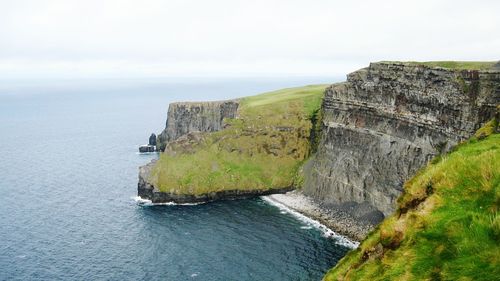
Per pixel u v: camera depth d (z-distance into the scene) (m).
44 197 132.62
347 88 127.06
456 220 15.30
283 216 110.62
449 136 91.38
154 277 78.44
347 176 119.19
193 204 123.38
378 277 16.70
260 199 127.19
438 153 93.50
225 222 106.25
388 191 105.44
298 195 128.75
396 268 15.66
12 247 93.62
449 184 17.39
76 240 96.94
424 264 14.69
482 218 14.32
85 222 108.88
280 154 140.75
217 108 187.75
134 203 124.81
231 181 130.12
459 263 13.45
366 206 110.12
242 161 137.38
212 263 83.31
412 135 102.25
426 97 98.00
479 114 84.25
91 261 85.94
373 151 113.56
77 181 152.00
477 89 86.12
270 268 80.38
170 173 129.25
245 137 141.75
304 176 134.75
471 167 17.25
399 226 17.75
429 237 15.58
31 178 158.25
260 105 153.00
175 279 77.38
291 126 144.12
